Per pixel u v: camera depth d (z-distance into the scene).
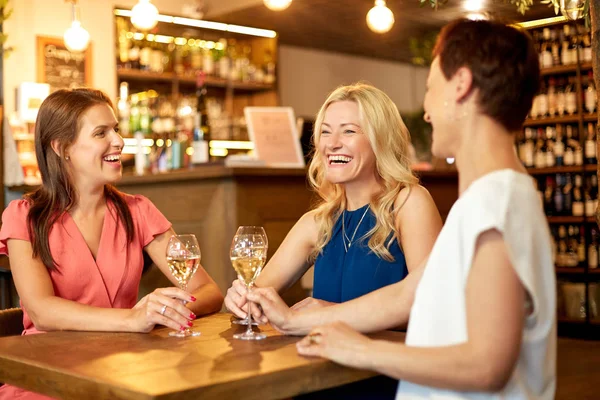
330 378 1.42
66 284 2.16
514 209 1.21
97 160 2.19
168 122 6.52
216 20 7.16
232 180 3.89
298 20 7.32
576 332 5.62
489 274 1.19
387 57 9.77
